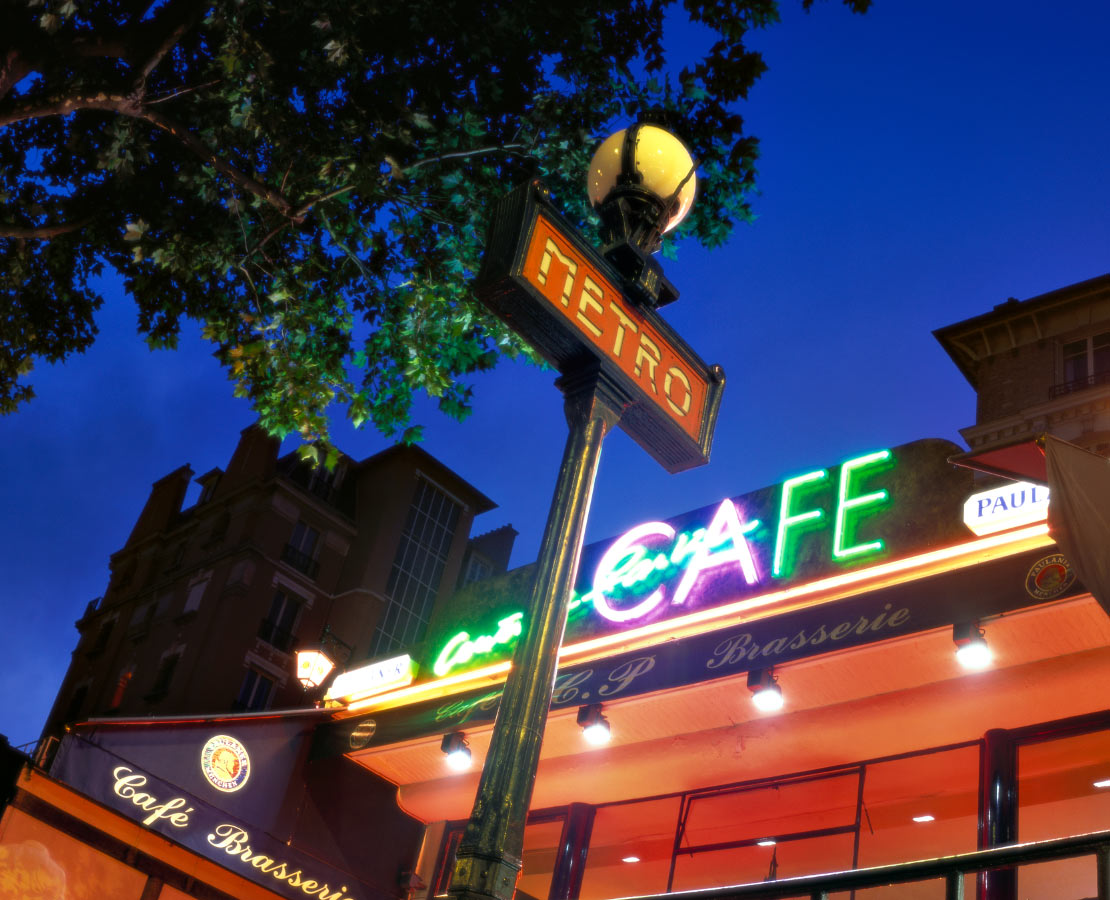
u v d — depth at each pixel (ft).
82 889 48.06
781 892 17.52
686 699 42.98
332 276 41.32
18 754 46.96
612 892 47.26
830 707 41.01
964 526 38.22
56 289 41.65
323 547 134.10
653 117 37.76
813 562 42.01
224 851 50.14
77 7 30.71
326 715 56.54
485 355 41.63
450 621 55.88
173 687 122.72
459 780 53.78
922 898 22.85
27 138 40.78
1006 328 68.74
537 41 37.55
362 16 34.42
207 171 36.99
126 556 152.25
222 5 33.50
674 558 47.11
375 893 54.54
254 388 40.04
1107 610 19.27
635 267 17.47
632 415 17.30
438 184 38.37
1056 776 36.37
